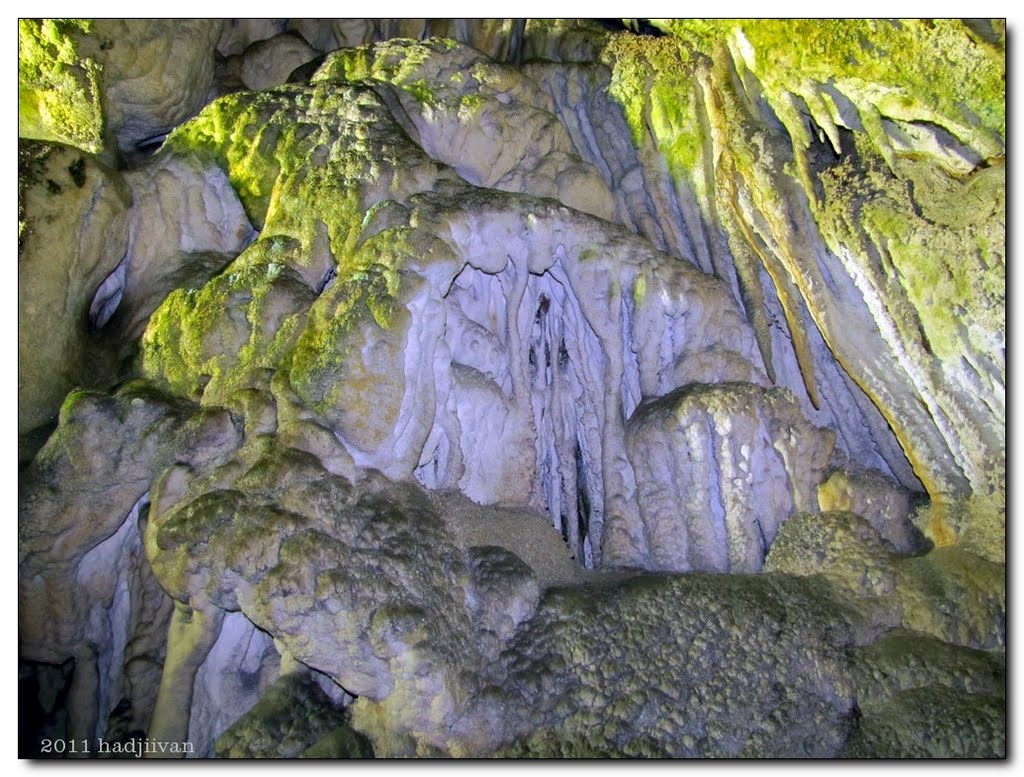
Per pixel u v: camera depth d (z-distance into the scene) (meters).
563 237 5.20
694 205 5.71
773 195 5.23
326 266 5.11
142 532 4.86
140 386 5.03
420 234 4.63
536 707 4.19
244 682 4.81
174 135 5.88
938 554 4.70
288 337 4.80
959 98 4.66
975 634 4.41
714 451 5.05
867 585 4.63
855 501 5.06
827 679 4.28
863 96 4.99
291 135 5.39
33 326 5.07
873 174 4.99
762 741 4.07
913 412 4.96
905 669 4.28
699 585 4.59
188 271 5.63
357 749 4.18
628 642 4.36
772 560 4.93
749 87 5.54
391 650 4.01
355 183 5.03
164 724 4.54
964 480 4.82
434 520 4.58
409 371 4.55
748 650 4.32
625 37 6.10
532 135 5.79
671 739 4.08
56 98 5.78
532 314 5.54
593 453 5.60
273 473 4.23
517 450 5.36
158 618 4.98
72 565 4.77
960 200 4.71
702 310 5.39
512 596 4.46
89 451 4.67
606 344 5.34
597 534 5.55
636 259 5.30
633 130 5.91
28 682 4.94
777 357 5.63
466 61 5.88
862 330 5.06
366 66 5.95
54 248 5.12
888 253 4.88
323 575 4.04
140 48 5.84
